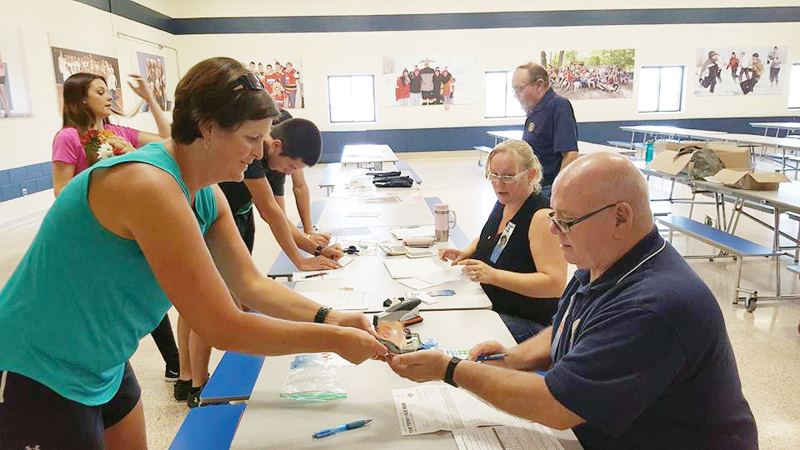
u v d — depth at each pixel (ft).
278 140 7.11
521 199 6.81
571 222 3.67
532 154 6.81
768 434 7.34
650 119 41.06
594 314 3.64
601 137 41.04
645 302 3.27
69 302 3.22
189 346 8.08
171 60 36.73
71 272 3.18
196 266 3.22
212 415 4.83
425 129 40.19
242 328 3.45
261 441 3.58
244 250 4.64
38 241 3.23
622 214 3.55
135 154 3.22
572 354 3.43
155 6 34.01
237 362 5.45
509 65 39.65
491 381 3.63
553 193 3.87
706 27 40.09
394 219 10.89
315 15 37.86
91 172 3.12
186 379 8.34
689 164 14.44
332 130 39.50
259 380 4.42
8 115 19.53
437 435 3.63
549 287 6.18
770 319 11.05
